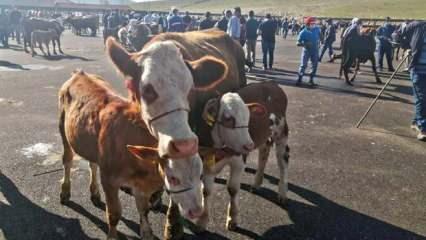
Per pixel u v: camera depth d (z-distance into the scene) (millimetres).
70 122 4332
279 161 5254
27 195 5184
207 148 4008
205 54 5438
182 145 2830
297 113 9414
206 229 4602
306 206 5168
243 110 4062
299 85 12789
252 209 5062
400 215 5008
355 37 12953
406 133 8172
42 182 5547
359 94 11688
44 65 15828
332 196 5441
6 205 4934
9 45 23703
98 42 27906
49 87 11562
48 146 6879
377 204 5258
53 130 7746
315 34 12484
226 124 4047
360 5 91062
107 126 3773
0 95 10406
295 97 11039
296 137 7727
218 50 5867
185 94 2986
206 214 4480
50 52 20656
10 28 23766
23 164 6105
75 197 5184
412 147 7375
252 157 6727
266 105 5113
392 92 12117
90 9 59688
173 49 3020
